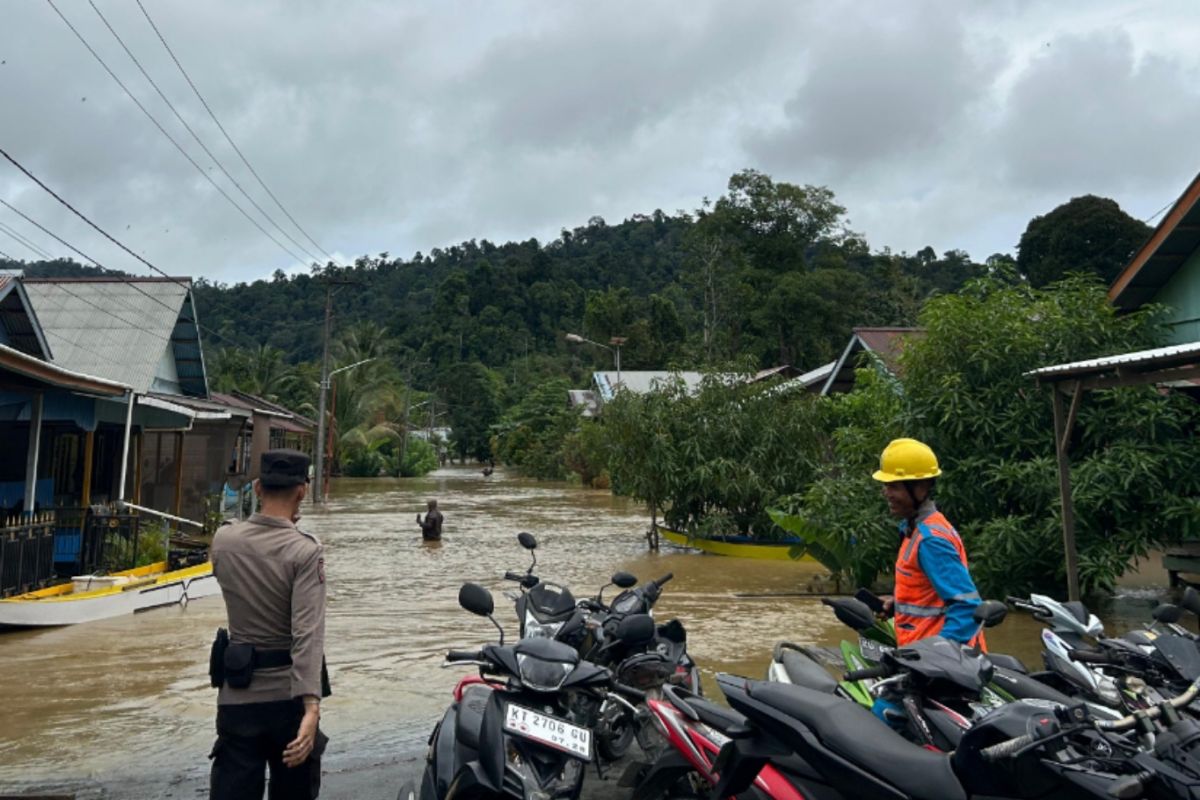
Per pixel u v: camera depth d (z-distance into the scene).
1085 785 2.58
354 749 5.93
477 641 9.50
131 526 12.80
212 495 21.92
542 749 3.79
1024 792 2.69
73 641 9.30
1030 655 8.54
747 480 17.45
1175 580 12.14
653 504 18.98
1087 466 10.33
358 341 70.81
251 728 3.48
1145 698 3.83
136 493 17.58
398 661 8.56
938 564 3.96
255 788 3.49
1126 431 10.78
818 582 13.76
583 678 3.99
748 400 18.50
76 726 6.39
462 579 14.40
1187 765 2.67
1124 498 10.28
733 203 62.03
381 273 177.88
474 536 21.52
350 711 6.86
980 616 3.75
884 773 2.91
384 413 66.06
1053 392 9.20
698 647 9.08
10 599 9.95
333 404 41.72
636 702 5.05
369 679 7.86
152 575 12.10
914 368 11.97
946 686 3.33
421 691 7.45
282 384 59.12
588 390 68.38
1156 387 10.94
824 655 5.09
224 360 58.78
